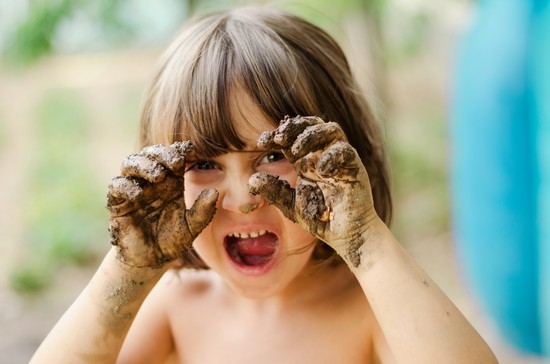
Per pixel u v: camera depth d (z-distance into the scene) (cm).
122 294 120
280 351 134
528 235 283
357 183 110
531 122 271
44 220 542
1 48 383
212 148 122
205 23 143
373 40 453
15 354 359
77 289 459
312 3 377
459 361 109
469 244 308
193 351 141
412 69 721
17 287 452
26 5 357
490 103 279
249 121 122
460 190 308
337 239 112
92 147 800
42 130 845
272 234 127
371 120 162
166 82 131
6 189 696
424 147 580
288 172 122
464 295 357
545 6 257
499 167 283
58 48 399
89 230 532
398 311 111
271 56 129
